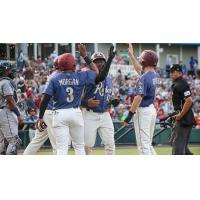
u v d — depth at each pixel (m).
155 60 25.27
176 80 27.62
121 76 68.88
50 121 25.75
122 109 56.19
